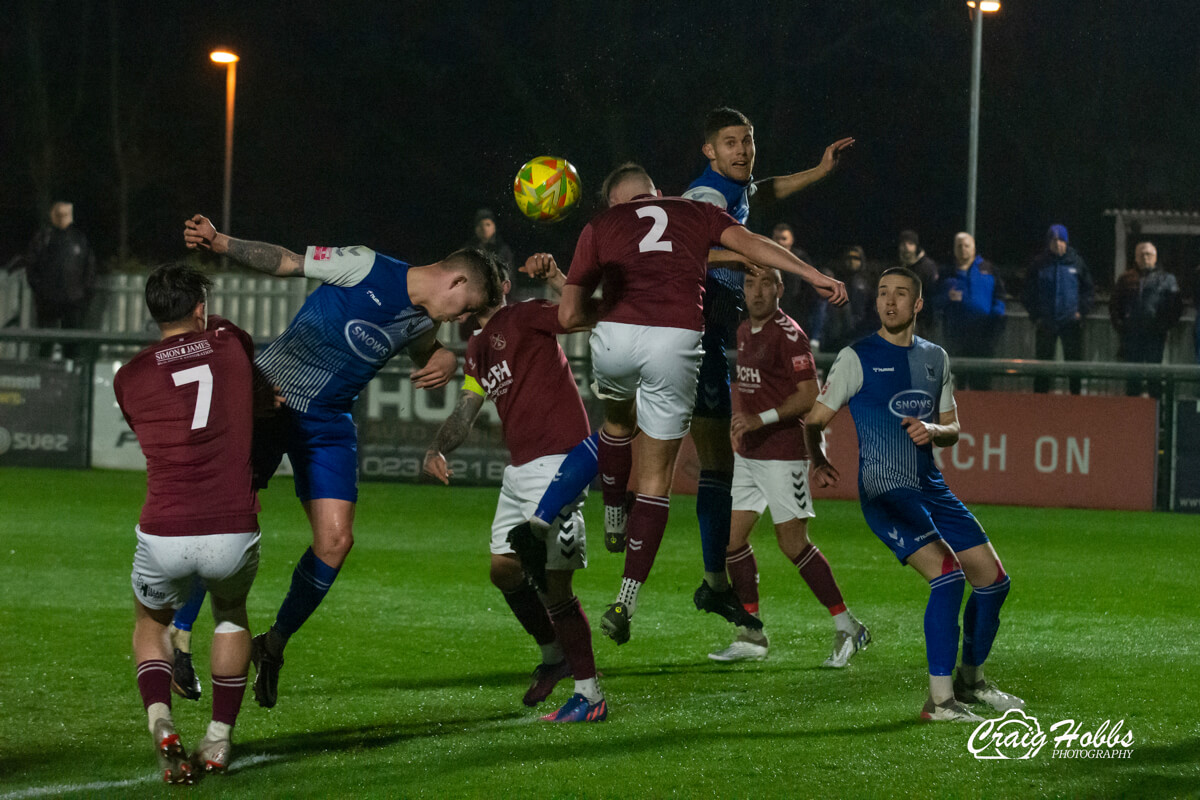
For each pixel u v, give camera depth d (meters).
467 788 12.50
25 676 17.53
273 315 60.28
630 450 16.05
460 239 100.88
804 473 19.66
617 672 18.72
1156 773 13.02
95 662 18.38
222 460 13.05
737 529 20.25
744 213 18.42
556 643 16.59
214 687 13.45
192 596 15.60
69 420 44.53
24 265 62.50
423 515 36.47
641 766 13.27
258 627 21.23
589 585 26.08
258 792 12.42
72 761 13.70
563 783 12.65
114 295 60.31
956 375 42.75
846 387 16.06
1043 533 35.16
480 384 16.19
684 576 27.20
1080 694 16.69
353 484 15.65
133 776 13.15
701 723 15.28
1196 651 19.83
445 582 25.81
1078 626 22.12
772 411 19.75
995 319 47.09
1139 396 41.31
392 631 21.12
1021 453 41.31
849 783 12.65
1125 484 40.94
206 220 15.01
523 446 15.91
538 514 14.99
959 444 41.47
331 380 15.36
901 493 15.69
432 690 17.23
